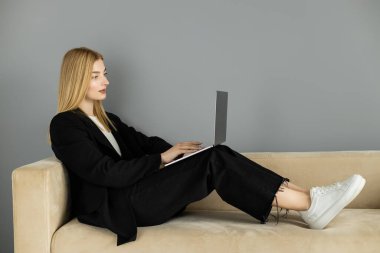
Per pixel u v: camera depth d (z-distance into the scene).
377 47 2.52
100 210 1.89
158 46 2.54
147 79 2.55
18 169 1.83
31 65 2.55
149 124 2.57
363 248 1.72
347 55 2.52
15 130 2.57
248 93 2.54
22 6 2.54
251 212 1.88
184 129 2.56
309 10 2.51
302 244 1.73
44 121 2.57
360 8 2.51
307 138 2.55
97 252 1.79
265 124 2.55
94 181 1.90
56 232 1.86
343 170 2.31
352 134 2.54
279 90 2.54
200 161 1.95
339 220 1.96
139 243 1.78
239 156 2.02
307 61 2.53
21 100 2.57
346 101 2.54
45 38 2.54
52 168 1.88
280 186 1.88
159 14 2.53
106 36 2.54
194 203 2.37
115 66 2.56
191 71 2.54
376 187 2.29
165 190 1.92
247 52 2.52
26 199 1.82
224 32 2.52
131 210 1.90
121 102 2.57
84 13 2.54
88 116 2.14
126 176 1.88
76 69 2.12
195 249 1.75
